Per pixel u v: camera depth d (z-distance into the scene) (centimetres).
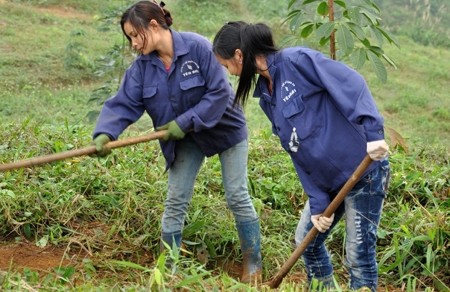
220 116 431
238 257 514
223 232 521
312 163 388
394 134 604
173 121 426
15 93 1163
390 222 550
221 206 552
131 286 390
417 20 1991
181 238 490
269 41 386
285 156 668
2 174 551
